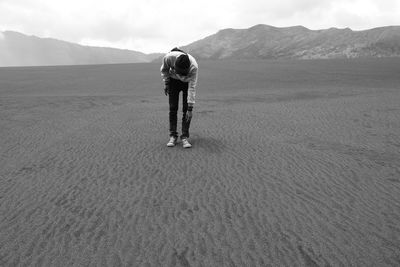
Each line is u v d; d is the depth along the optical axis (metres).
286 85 23.30
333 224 3.85
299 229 3.75
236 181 5.20
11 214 4.25
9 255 3.37
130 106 14.19
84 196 4.74
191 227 3.82
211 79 29.58
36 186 5.16
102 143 7.67
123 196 4.71
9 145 7.73
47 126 9.95
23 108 13.84
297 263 3.14
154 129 9.09
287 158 6.32
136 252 3.36
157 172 5.64
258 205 4.36
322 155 6.52
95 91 21.52
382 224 3.84
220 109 12.89
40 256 3.34
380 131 8.59
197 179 5.30
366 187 4.93
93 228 3.85
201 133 8.52
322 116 10.86
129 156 6.57
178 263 3.17
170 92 6.96
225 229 3.77
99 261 3.23
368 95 16.52
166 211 4.23
